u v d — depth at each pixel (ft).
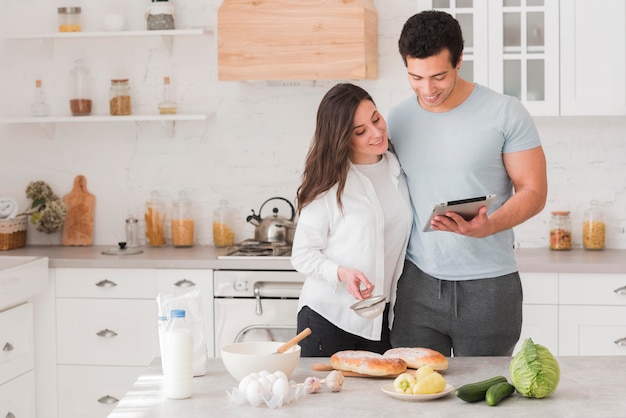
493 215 9.19
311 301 9.80
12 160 16.35
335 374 7.28
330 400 7.03
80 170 16.28
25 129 16.33
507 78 14.21
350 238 9.68
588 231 15.02
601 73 14.06
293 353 7.51
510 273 9.88
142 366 14.32
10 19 16.24
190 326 7.75
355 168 9.79
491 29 14.15
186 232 15.72
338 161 9.53
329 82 15.65
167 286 14.12
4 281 12.90
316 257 9.54
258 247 14.61
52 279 14.38
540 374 6.91
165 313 7.56
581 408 6.72
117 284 14.24
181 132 16.06
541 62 14.16
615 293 13.38
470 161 9.59
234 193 16.01
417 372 7.18
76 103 15.70
